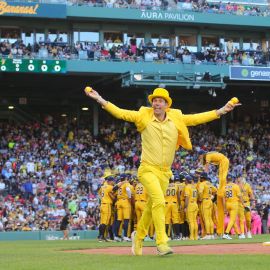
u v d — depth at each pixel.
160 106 10.49
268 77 39.34
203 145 41.94
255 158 41.66
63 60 37.00
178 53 39.75
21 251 14.27
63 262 9.56
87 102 45.47
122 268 8.29
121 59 38.66
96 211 31.12
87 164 37.69
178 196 22.14
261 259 9.58
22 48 37.91
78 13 39.47
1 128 39.88
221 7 42.34
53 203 32.03
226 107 10.63
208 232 22.62
